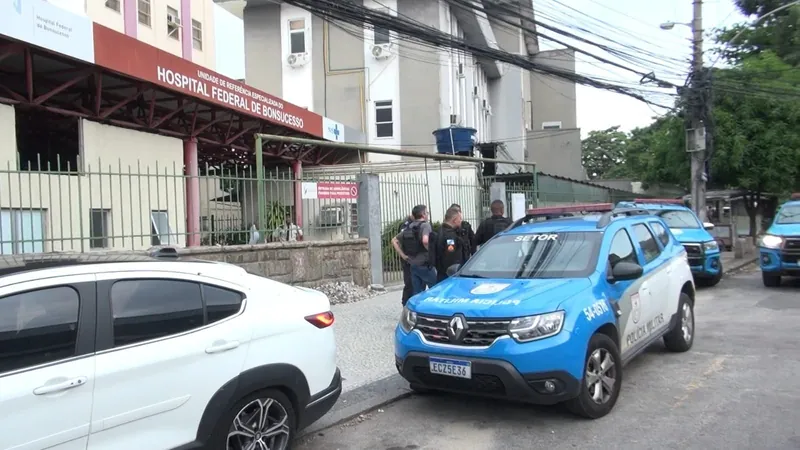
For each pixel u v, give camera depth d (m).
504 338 4.82
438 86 25.05
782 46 27.16
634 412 5.34
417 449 4.79
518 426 5.15
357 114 25.83
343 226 12.46
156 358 3.55
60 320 3.31
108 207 10.80
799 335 8.20
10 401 3.00
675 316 7.12
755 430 4.84
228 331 3.92
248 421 4.04
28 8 10.25
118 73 12.45
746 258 19.77
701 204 17.30
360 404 5.75
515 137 34.72
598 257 5.77
